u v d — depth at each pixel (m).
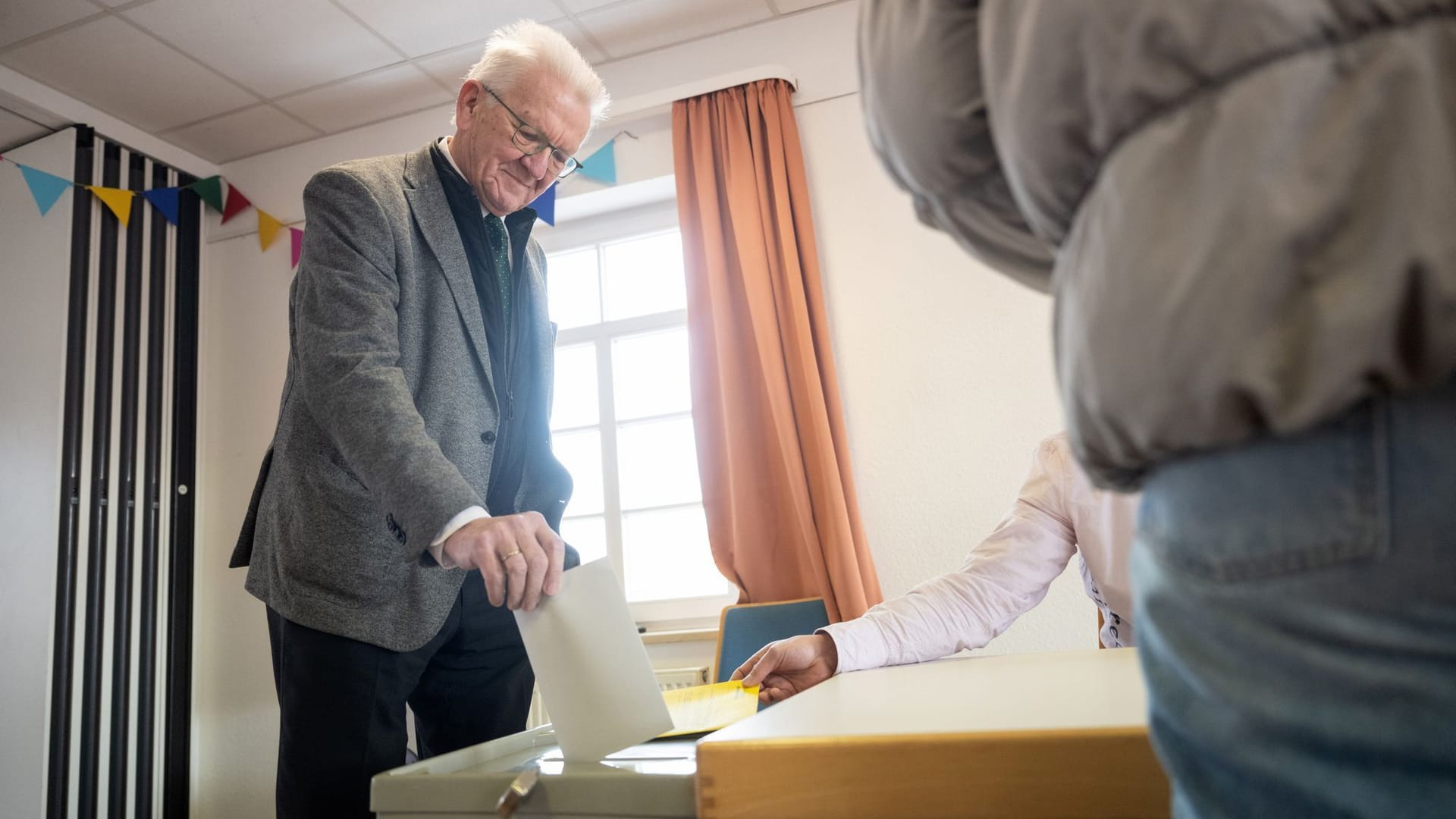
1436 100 0.29
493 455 1.37
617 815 0.59
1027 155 0.38
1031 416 2.75
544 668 0.76
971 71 0.42
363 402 1.10
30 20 2.82
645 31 3.11
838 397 2.79
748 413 2.87
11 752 2.85
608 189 3.22
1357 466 0.30
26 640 2.91
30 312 3.11
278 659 1.26
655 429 3.28
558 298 3.49
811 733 0.53
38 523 2.98
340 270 1.23
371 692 1.19
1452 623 0.29
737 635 2.57
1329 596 0.31
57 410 3.03
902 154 0.46
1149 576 0.38
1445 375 0.29
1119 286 0.34
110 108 3.32
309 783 1.15
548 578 0.76
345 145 3.59
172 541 3.34
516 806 0.62
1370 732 0.30
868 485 2.83
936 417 2.81
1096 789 0.47
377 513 1.22
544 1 2.92
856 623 1.07
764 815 0.51
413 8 2.91
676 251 3.39
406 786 0.67
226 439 3.50
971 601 1.14
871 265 2.93
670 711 0.93
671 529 3.21
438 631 1.26
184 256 3.54
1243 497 0.33
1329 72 0.30
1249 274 0.31
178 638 3.30
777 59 3.10
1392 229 0.29
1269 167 0.30
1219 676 0.33
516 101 1.45
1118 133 0.35
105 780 3.01
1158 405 0.33
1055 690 0.66
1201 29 0.32
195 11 2.85
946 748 0.49
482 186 1.49
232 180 3.72
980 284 2.85
